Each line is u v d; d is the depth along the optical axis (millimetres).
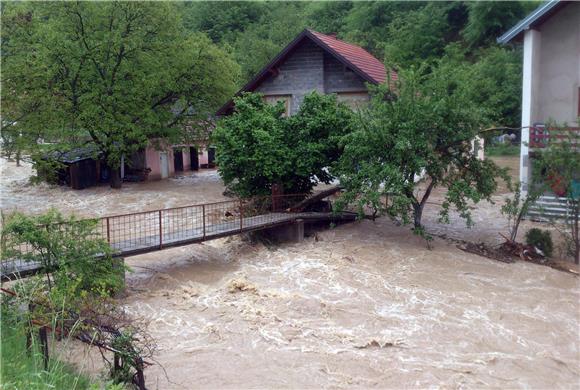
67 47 25031
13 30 24953
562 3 19547
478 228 18891
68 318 7828
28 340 7652
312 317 11609
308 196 19328
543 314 12086
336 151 18141
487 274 14438
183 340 10453
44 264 9977
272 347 10164
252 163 17875
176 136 28453
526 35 20172
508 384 9141
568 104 20422
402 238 17297
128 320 8562
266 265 15227
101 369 8258
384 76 23453
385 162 16391
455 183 15953
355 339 10539
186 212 21016
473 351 10281
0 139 24297
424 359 9867
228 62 29109
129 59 26672
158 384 8656
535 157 18156
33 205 24422
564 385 9211
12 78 23656
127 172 31125
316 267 14711
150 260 15594
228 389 8562
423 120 15883
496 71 40906
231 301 12375
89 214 21969
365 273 14242
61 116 24875
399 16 50562
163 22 27719
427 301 12609
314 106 18453
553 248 16391
